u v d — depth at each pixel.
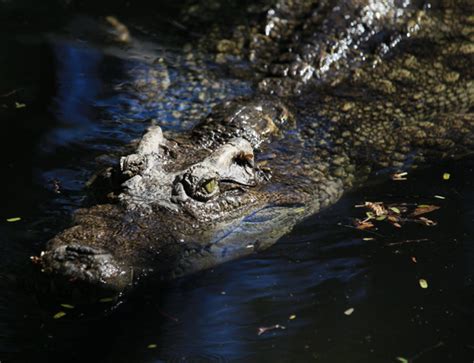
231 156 11.24
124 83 15.62
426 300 9.40
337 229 11.03
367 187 12.20
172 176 10.75
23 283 9.63
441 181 12.38
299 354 8.53
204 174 10.60
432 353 8.48
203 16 18.14
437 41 16.59
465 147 13.40
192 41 17.22
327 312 9.25
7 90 15.41
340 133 13.48
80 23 18.20
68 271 8.99
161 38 17.52
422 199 11.81
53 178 12.34
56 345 8.73
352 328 8.94
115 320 9.13
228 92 14.87
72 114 14.49
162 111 14.37
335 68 15.41
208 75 15.67
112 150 13.07
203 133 12.37
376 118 14.07
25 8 18.81
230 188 11.02
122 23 18.22
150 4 19.00
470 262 10.13
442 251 10.38
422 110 14.47
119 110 14.57
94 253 9.13
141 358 8.56
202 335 8.93
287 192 11.52
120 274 9.16
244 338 8.85
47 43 17.30
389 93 14.89
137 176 10.70
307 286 9.75
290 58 15.46
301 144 12.95
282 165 12.21
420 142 13.47
